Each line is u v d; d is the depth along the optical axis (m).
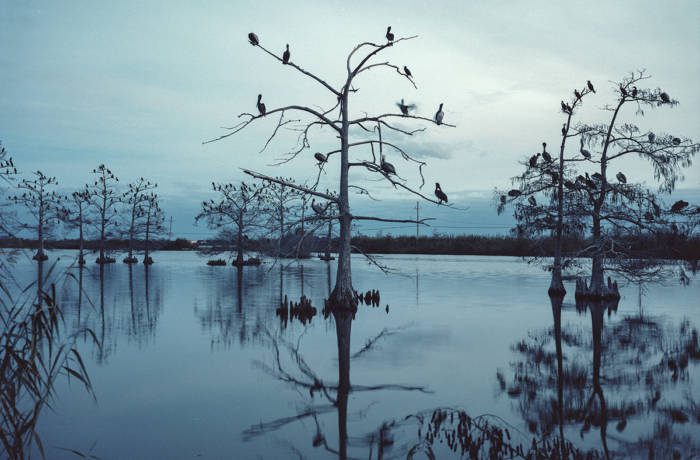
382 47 19.50
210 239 54.09
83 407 7.75
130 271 38.03
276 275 35.41
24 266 40.69
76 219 46.59
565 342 12.95
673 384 9.07
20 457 4.93
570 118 23.25
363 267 45.41
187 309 18.58
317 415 7.48
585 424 7.05
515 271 39.88
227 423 7.10
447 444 6.32
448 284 29.33
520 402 8.07
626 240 21.92
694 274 37.28
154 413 7.51
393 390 8.80
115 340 12.99
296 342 12.98
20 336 5.02
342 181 20.19
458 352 11.84
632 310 19.06
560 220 23.73
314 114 19.73
